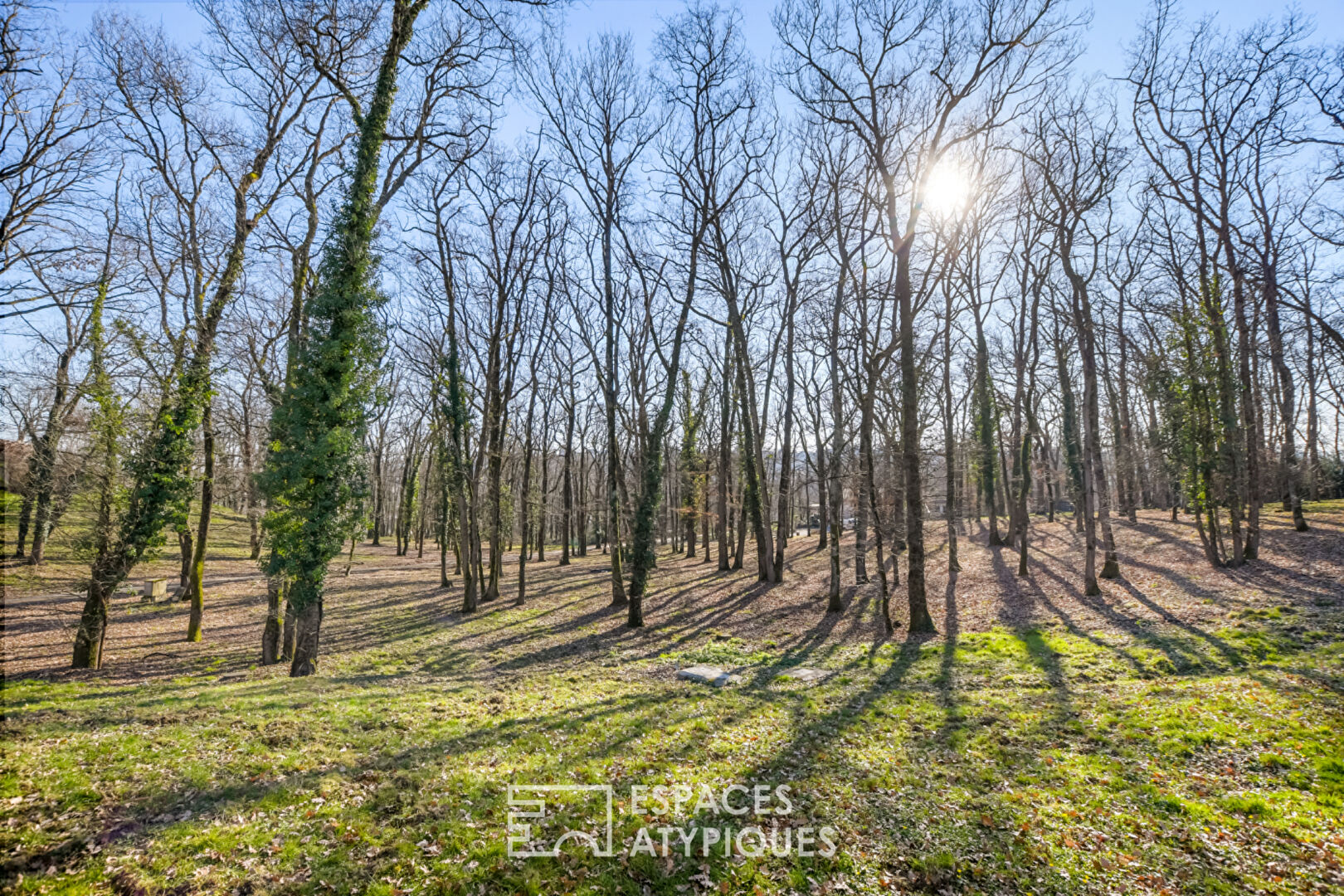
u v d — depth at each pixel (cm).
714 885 563
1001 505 4412
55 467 1417
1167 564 2000
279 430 1384
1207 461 1870
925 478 2984
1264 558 1855
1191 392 1928
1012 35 1544
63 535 1441
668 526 5503
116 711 950
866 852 615
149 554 1575
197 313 1659
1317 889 525
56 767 708
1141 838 620
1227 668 1101
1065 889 548
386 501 6981
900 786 759
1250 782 707
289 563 1297
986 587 2133
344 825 639
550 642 1834
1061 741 874
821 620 1967
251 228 1641
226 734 857
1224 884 541
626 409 2972
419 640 1889
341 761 800
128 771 715
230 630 2022
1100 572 2012
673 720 1023
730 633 1880
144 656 1636
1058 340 2884
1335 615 1266
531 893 541
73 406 1582
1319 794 662
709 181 2231
